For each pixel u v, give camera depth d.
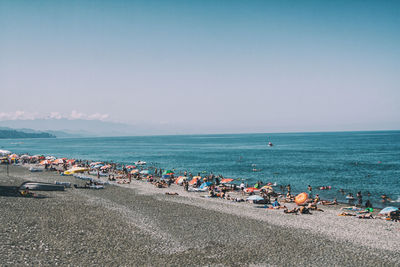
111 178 61.06
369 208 37.34
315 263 20.53
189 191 50.00
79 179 59.19
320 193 51.56
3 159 89.94
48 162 74.19
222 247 23.06
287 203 42.00
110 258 20.22
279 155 129.50
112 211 32.62
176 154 145.50
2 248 20.08
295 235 26.34
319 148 172.38
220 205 38.41
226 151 162.12
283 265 20.11
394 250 23.17
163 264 19.72
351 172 75.44
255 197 40.31
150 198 41.91
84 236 23.98
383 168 81.81
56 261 19.11
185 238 24.83
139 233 25.61
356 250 23.05
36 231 24.12
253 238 25.30
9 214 28.09
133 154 149.38
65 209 31.98
